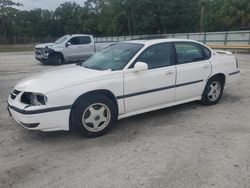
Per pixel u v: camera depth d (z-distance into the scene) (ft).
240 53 71.61
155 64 16.89
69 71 16.26
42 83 14.30
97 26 241.96
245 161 12.04
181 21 173.88
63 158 12.69
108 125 15.24
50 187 10.44
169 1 170.91
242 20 147.33
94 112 14.66
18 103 14.12
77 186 10.45
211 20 157.89
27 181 10.88
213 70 19.71
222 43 84.99
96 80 14.69
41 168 11.85
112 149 13.50
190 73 18.29
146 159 12.40
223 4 156.97
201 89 19.38
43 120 13.46
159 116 18.21
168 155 12.73
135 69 15.65
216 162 11.99
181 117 17.95
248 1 145.48
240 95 23.40
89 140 14.65
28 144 14.29
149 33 183.62
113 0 206.69
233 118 17.61
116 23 203.82
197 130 15.70
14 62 57.93
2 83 30.78
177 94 17.93
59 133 15.62
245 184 10.36
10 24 245.86
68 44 52.11
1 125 16.98
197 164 11.85
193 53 19.08
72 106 14.06
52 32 331.98
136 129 16.06
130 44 17.99
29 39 197.26
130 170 11.49
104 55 18.20
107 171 11.46
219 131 15.48
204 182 10.52
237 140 14.21
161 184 10.44
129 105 15.90
